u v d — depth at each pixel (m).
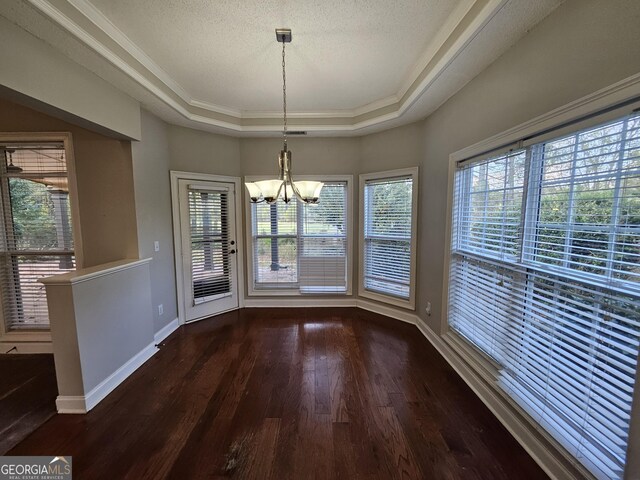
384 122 3.16
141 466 1.53
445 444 1.65
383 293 3.67
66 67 1.81
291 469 1.51
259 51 2.11
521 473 1.47
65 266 2.76
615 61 1.13
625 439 1.12
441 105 2.66
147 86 2.26
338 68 2.37
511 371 1.78
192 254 3.46
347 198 3.81
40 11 1.40
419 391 2.14
